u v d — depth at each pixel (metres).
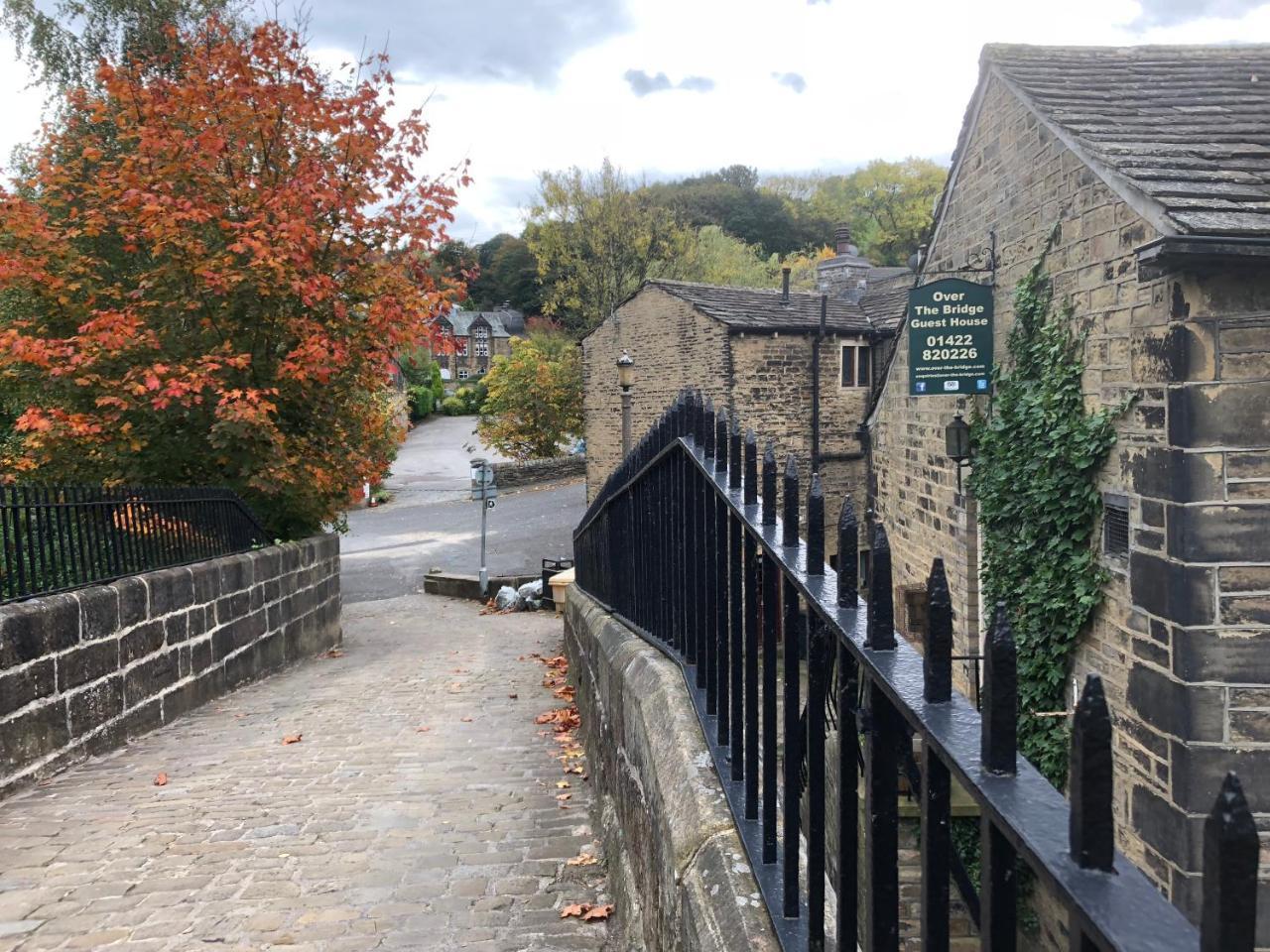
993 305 8.80
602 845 4.11
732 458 2.58
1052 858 0.84
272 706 7.95
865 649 1.41
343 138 10.78
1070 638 7.01
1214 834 0.67
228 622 8.70
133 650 6.74
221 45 10.88
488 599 19.72
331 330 10.88
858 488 20.12
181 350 10.10
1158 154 6.32
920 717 1.15
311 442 11.49
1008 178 8.46
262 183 10.77
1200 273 5.44
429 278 11.61
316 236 10.26
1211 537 5.47
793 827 1.84
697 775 2.55
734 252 50.09
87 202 10.38
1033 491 7.54
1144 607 5.97
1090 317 6.79
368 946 3.32
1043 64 8.59
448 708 7.62
